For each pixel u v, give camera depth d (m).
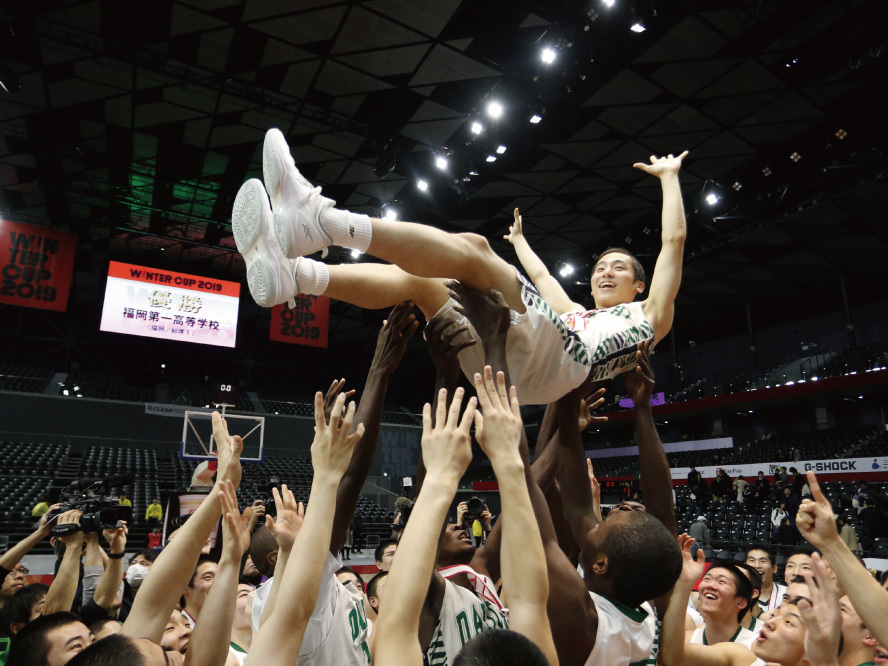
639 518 1.71
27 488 14.19
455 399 1.49
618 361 2.56
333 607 1.68
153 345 24.64
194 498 7.13
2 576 3.16
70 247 17.12
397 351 1.90
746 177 14.73
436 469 1.42
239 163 15.52
